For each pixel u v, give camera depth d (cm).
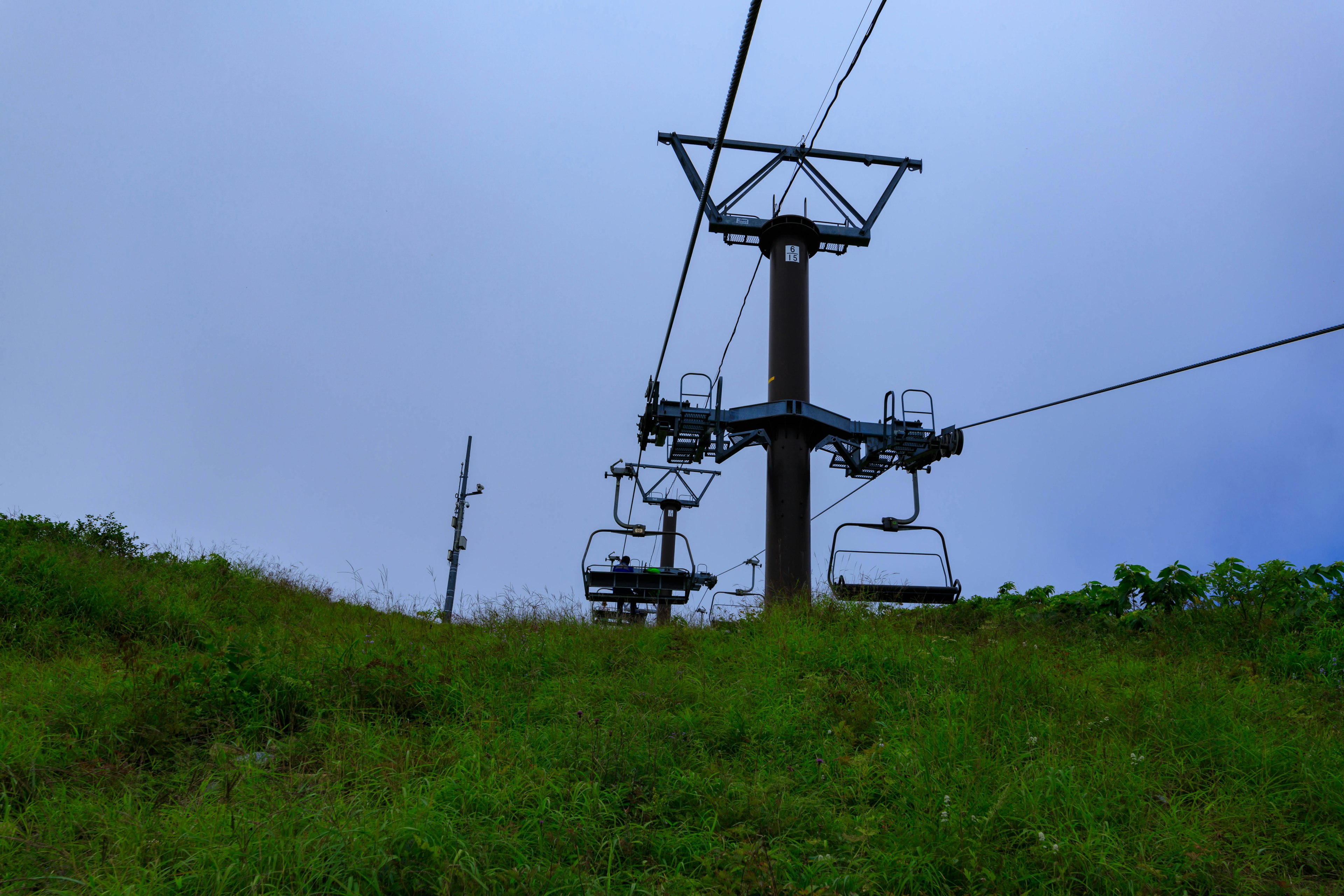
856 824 364
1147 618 882
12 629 656
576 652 695
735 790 393
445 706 531
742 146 1476
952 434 1293
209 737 452
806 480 1269
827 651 669
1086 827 349
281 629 788
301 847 288
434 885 281
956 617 1058
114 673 534
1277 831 363
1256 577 874
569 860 321
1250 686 564
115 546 1242
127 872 281
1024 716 491
